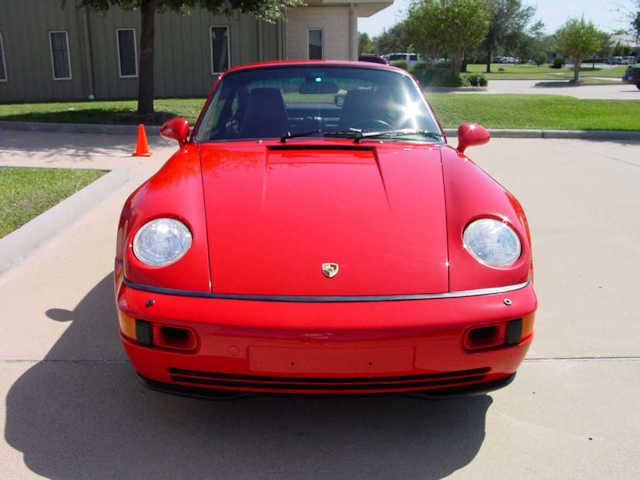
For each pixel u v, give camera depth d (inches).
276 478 79.4
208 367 78.1
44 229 178.1
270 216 87.7
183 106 586.9
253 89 131.4
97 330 121.0
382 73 136.7
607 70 2082.9
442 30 1089.4
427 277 80.1
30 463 81.1
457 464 83.0
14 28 751.7
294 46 808.9
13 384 100.8
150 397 98.3
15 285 144.2
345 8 799.7
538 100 629.9
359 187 95.4
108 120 473.4
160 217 86.8
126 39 761.6
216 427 90.8
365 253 82.2
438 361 77.8
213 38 758.5
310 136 120.4
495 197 93.7
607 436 89.7
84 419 91.8
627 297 141.3
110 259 162.4
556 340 119.9
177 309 76.9
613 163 322.0
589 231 193.5
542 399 99.5
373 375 77.5
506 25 2012.8
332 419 93.7
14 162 305.0
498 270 82.0
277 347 75.5
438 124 127.6
